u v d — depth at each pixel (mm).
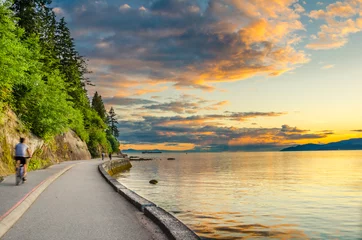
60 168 29172
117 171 62875
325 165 102000
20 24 37375
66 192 14234
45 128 31234
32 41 35062
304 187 37406
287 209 21906
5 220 7715
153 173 61969
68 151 56500
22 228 7609
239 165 101438
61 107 36656
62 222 8266
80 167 34469
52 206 10641
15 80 24328
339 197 28969
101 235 7016
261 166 94000
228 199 26172
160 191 31234
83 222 8289
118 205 10930
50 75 43781
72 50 67750
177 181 43688
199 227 15648
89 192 14305
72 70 66875
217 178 49625
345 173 63406
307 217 19078
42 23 44156
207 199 25875
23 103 29125
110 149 110125
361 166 94688
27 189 13180
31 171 24406
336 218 18875
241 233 14523
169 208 21266
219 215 18984
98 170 29625
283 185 39562
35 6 39281
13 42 22656
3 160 21094
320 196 29531
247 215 19203
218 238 13531
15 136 24094
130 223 8219
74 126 62688
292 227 16219
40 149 32156
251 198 27203
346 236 14688
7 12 22359
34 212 9570
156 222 8211
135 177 51188
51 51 50812
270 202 25188
